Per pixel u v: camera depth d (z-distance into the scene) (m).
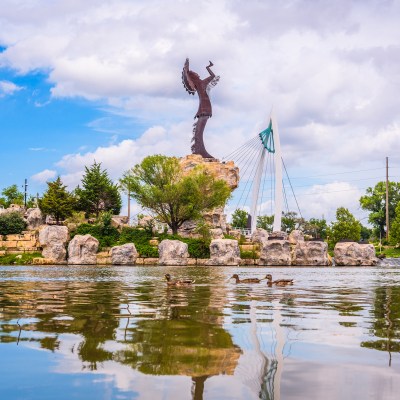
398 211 117.00
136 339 8.63
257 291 19.86
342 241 78.38
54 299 16.30
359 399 5.46
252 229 108.69
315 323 10.74
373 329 9.99
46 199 83.62
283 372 6.54
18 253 73.06
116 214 99.25
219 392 5.70
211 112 114.94
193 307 13.80
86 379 6.16
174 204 83.38
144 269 51.16
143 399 5.45
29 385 5.92
